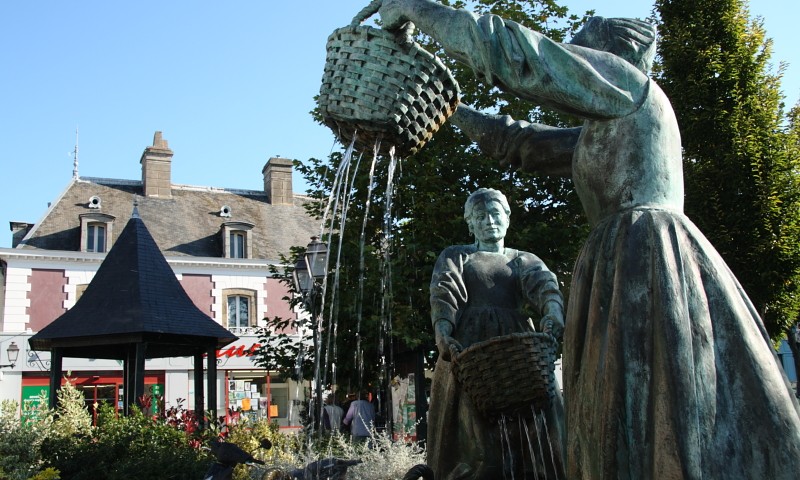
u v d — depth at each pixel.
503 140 2.50
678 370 1.72
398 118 2.53
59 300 33.88
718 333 1.79
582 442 1.87
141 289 14.25
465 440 3.58
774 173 15.30
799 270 14.92
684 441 1.68
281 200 42.38
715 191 15.52
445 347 3.46
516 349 3.00
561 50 1.96
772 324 15.15
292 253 17.05
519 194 14.78
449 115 2.66
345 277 13.99
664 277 1.80
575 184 2.14
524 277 3.75
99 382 31.77
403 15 2.32
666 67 16.56
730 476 1.68
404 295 13.99
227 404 29.86
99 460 9.34
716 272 1.85
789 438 1.71
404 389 13.87
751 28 16.52
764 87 16.12
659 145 1.97
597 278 1.92
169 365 33.09
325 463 4.72
